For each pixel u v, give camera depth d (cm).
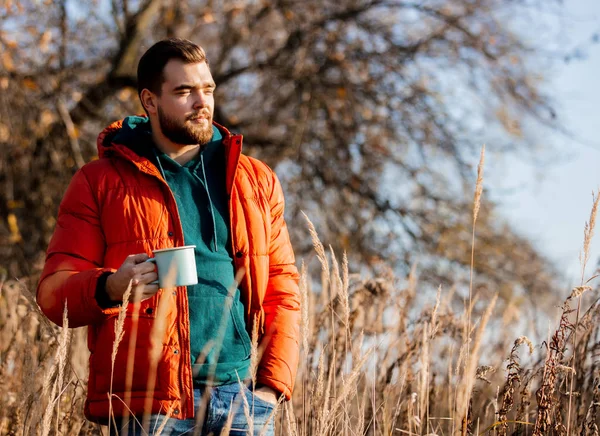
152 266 269
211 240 299
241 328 297
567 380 362
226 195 307
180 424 282
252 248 305
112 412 279
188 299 289
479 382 423
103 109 1262
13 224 1066
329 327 425
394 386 387
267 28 1346
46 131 1167
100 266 296
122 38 1257
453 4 1299
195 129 297
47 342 380
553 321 360
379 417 375
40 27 1145
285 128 1323
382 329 433
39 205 1175
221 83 1317
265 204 314
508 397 336
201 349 288
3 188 1149
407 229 1252
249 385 300
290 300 316
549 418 331
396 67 1276
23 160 1161
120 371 285
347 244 1212
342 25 1302
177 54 297
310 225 324
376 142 1280
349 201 1262
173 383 281
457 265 1273
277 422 376
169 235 293
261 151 1314
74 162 1190
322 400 329
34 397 336
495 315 515
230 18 1314
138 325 283
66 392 368
